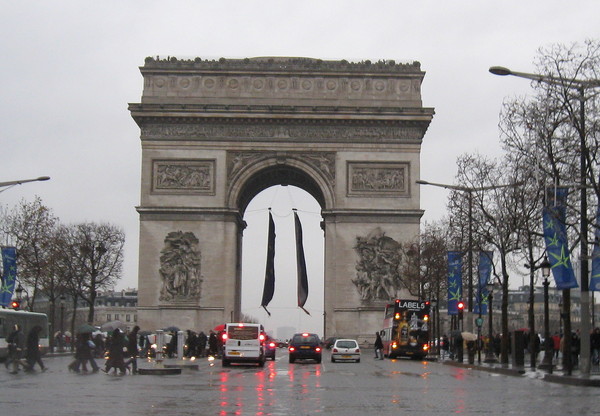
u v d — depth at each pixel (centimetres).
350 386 7275
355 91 17838
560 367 11081
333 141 17738
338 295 17488
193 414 4669
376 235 17600
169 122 17662
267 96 17788
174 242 17450
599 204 8531
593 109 9375
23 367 9388
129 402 5334
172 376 8650
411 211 17588
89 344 9681
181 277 17375
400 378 8712
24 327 13075
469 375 9500
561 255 8912
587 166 9338
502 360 11675
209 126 17700
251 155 17688
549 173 9562
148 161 17600
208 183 17600
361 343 17375
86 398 5575
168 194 17550
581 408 5172
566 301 8869
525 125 10544
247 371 10119
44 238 18325
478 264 14475
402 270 17825
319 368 11219
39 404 5088
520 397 6072
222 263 17438
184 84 17788
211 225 17525
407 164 17738
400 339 15562
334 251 17588
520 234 12631
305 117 17600
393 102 17800
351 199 17662
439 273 17650
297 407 5181
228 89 17788
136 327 9156
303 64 17862
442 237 18738
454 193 14600
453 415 4734
